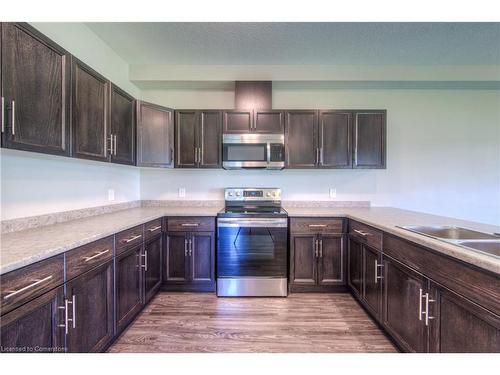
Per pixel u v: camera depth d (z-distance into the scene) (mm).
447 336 1247
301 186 3203
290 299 2555
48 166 1836
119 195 2799
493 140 3162
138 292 2092
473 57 2686
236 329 2027
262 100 2887
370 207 3143
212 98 3164
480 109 3160
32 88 1321
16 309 1016
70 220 2035
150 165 2590
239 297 2588
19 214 1625
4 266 961
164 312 2283
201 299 2539
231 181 3209
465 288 1143
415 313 1500
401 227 1771
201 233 2660
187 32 2236
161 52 2598
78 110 1669
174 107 3152
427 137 3178
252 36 2293
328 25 2123
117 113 2154
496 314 1000
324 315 2252
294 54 2621
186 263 2670
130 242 1946
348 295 2639
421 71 2889
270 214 2602
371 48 2492
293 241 2664
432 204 3188
